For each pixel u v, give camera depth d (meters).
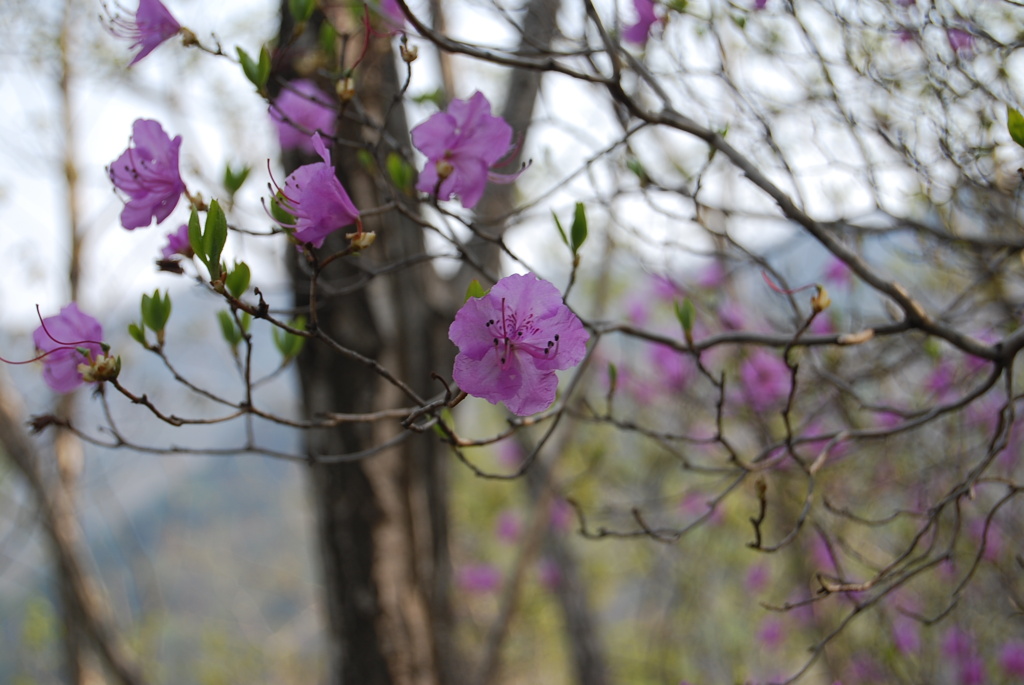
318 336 1.81
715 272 4.68
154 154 2.09
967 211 3.23
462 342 1.72
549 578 7.42
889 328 2.33
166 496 12.25
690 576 6.96
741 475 2.56
